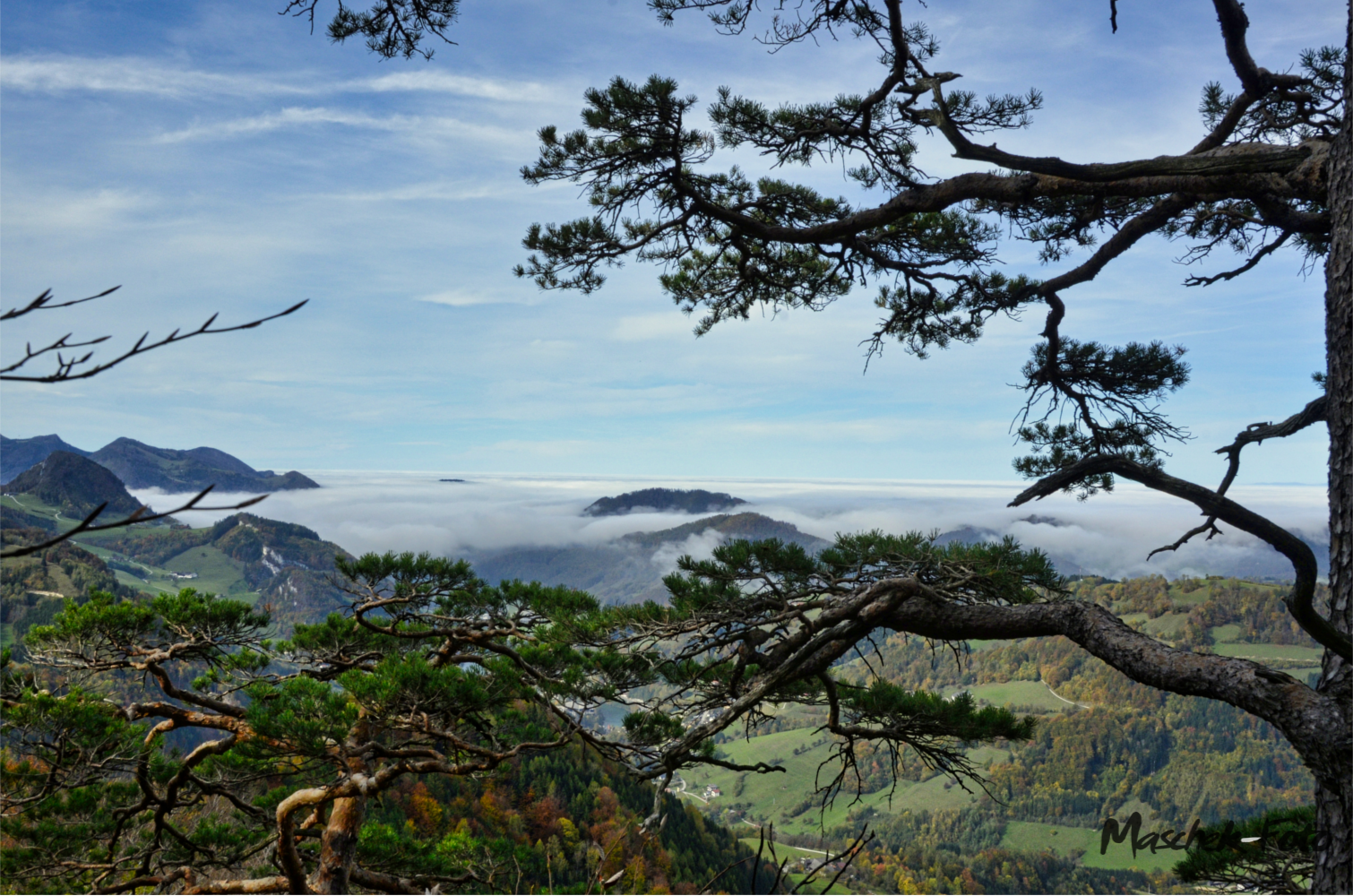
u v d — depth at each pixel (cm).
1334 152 470
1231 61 611
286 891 971
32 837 952
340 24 663
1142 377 821
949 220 834
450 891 1066
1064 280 755
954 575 529
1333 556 437
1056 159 584
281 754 788
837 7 693
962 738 597
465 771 809
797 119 772
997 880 15662
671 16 718
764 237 789
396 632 912
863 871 15088
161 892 988
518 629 918
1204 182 575
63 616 868
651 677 732
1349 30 466
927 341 962
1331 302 454
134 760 920
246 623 941
